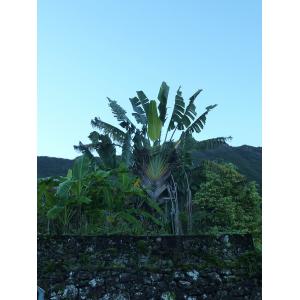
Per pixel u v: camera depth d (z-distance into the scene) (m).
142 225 9.93
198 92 13.38
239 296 7.29
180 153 13.06
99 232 8.83
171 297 7.20
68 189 8.73
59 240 7.44
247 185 12.98
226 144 13.17
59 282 7.14
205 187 12.52
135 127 13.34
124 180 9.61
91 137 13.66
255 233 11.48
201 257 7.51
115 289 7.16
